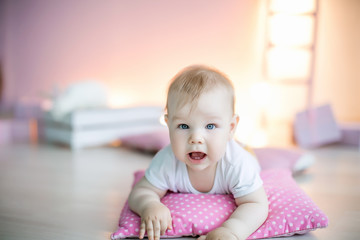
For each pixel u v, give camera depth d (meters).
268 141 3.37
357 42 3.46
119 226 1.35
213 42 3.87
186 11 3.93
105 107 3.60
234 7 3.76
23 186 2.06
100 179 2.20
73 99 3.54
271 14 3.56
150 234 1.18
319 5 3.37
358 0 3.42
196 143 1.18
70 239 1.32
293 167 2.15
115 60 4.33
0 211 1.64
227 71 3.85
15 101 5.12
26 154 3.02
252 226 1.21
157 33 4.08
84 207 1.69
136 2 4.14
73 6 4.53
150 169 1.42
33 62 4.93
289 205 1.37
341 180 2.11
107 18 4.32
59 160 2.77
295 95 3.73
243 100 3.82
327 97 3.61
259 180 1.32
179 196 1.42
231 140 1.39
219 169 1.34
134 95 4.28
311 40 3.62
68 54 4.64
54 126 3.48
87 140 3.26
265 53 3.60
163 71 4.10
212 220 1.28
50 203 1.75
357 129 3.17
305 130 3.19
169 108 1.23
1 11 5.04
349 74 3.52
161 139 2.87
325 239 1.29
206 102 1.17
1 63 5.13
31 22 4.88
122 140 3.27
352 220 1.49
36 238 1.33
